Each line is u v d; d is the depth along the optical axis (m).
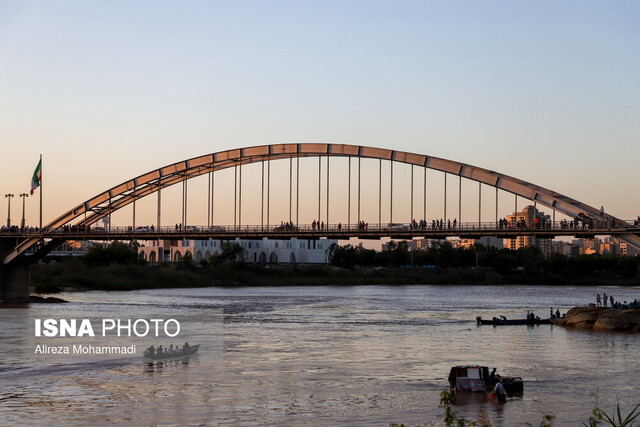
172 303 118.06
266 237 110.38
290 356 62.41
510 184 86.62
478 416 43.53
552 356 63.59
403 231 98.50
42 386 50.41
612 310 85.31
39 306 108.56
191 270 186.00
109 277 161.62
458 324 89.38
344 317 97.56
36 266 166.88
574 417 43.56
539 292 166.50
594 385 51.72
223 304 117.75
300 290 166.75
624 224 80.31
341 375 54.31
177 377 53.22
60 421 42.09
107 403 45.94
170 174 110.56
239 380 52.41
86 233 114.19
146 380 52.22
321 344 69.81
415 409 44.78
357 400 46.84
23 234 115.19
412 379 53.09
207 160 108.06
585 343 71.94
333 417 42.91
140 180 112.12
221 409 44.59
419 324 89.00
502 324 88.69
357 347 68.00
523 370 57.06
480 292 164.88
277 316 98.06
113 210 114.75
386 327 85.31
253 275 191.25
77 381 51.94
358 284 197.62
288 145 103.50
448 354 64.31
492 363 59.94
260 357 61.81
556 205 83.31
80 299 125.06
